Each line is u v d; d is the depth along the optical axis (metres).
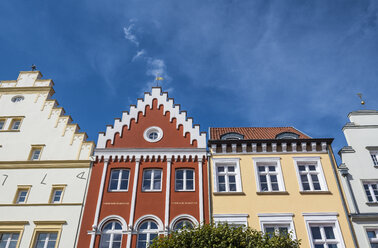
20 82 25.69
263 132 25.47
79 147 22.06
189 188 20.48
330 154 21.56
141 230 18.94
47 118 23.58
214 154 21.73
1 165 21.48
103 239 18.72
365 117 23.02
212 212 19.39
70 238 18.62
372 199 19.84
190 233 15.47
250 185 20.38
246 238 15.12
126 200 19.84
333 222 18.83
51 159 21.69
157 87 24.81
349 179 20.41
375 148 21.50
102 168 21.14
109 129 22.67
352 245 18.02
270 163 21.41
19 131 23.08
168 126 22.86
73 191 20.31
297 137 23.03
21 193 20.62
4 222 19.19
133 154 21.53
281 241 15.13
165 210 19.39
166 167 21.11
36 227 19.06
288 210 19.31
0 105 24.44
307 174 20.89
